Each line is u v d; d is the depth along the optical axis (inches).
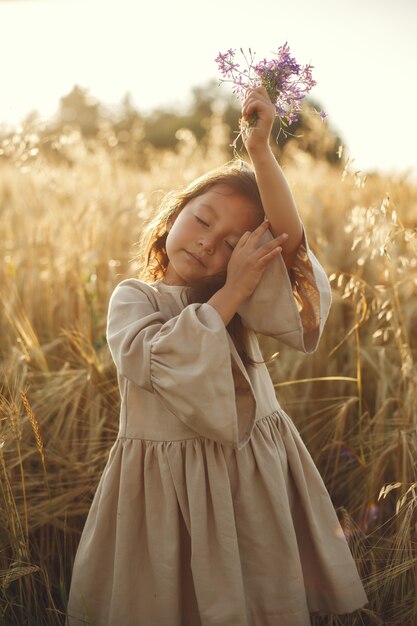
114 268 135.9
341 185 200.4
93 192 179.8
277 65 61.2
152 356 60.4
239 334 69.5
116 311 66.1
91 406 99.6
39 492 93.4
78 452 97.1
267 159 61.2
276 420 71.1
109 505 68.1
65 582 84.0
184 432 65.2
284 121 62.2
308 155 229.5
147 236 76.9
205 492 64.3
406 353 96.4
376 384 113.5
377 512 90.7
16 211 169.0
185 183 190.9
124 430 68.1
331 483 100.2
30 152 121.0
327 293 69.4
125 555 65.7
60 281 134.9
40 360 111.7
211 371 59.4
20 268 143.2
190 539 66.9
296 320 64.9
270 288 65.1
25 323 120.3
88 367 104.3
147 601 66.1
